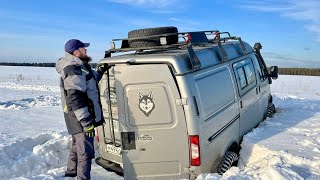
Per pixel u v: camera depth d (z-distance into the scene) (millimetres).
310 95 17719
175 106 3982
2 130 9203
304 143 5055
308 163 4262
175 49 4719
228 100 4973
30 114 12039
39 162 5855
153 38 4691
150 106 4047
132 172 4238
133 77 4059
